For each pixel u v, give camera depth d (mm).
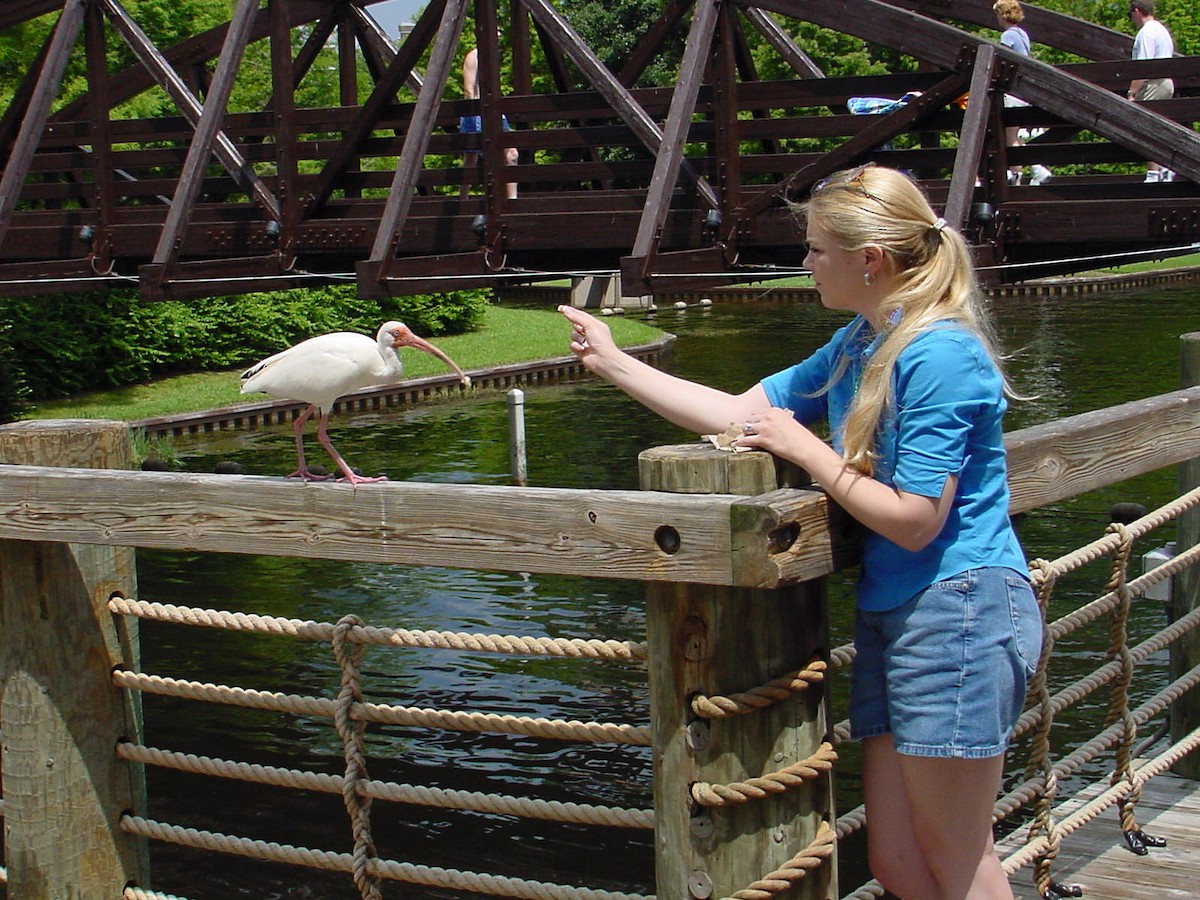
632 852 7523
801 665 2865
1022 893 4316
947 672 2758
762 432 2723
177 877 7250
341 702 3676
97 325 22766
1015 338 27156
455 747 8969
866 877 7070
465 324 29875
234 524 3418
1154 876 4418
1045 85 9414
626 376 3346
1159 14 45906
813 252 2875
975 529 2789
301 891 7133
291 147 12055
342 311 27797
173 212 11539
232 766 3902
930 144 25547
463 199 12055
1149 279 39344
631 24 43281
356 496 3209
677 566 2707
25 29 25609
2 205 12531
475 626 11406
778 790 2824
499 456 18625
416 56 12000
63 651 3969
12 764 3998
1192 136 8930
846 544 2816
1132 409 3842
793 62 12750
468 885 3588
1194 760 5277
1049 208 9555
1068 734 8617
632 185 37781
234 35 11852
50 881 4004
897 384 2703
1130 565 12305
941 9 13188
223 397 22219
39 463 3900
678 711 2854
